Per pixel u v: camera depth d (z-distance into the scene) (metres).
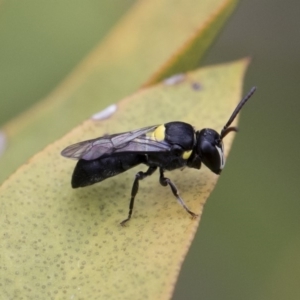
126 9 0.07
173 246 0.06
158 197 0.06
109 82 0.07
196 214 0.06
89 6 0.07
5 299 0.06
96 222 0.06
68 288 0.06
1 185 0.06
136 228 0.06
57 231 0.06
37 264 0.06
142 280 0.06
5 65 0.07
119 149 0.06
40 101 0.07
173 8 0.07
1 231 0.06
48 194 0.06
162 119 0.07
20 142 0.07
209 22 0.07
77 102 0.07
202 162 0.06
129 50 0.07
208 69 0.07
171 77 0.07
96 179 0.06
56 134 0.07
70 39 0.07
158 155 0.06
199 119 0.06
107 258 0.06
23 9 0.07
